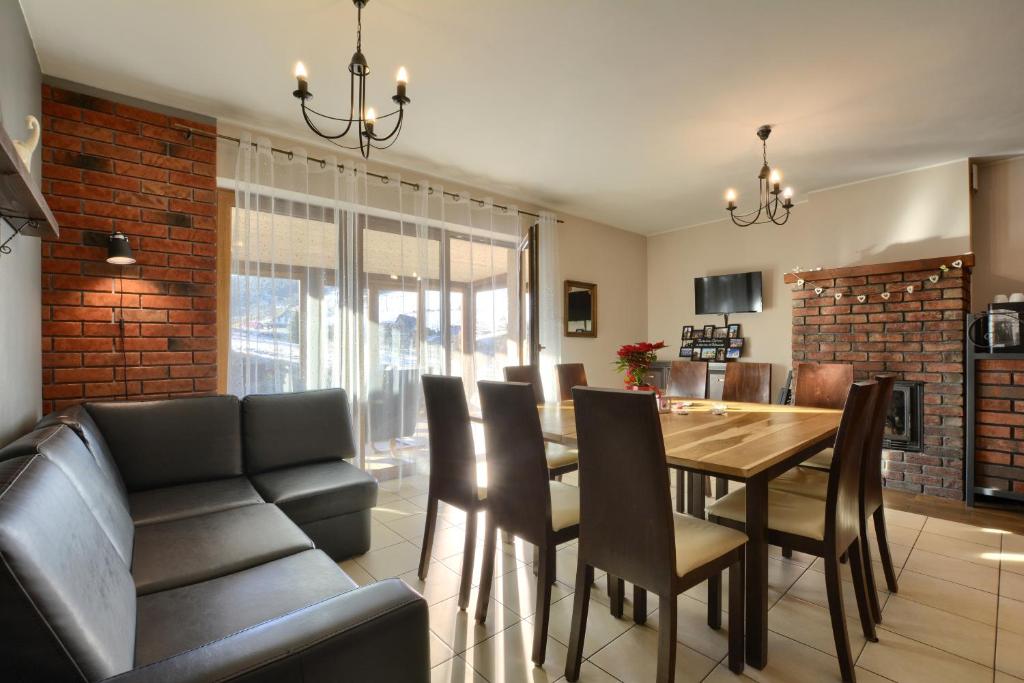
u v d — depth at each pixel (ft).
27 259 6.88
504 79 8.36
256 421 8.62
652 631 6.07
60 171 8.29
